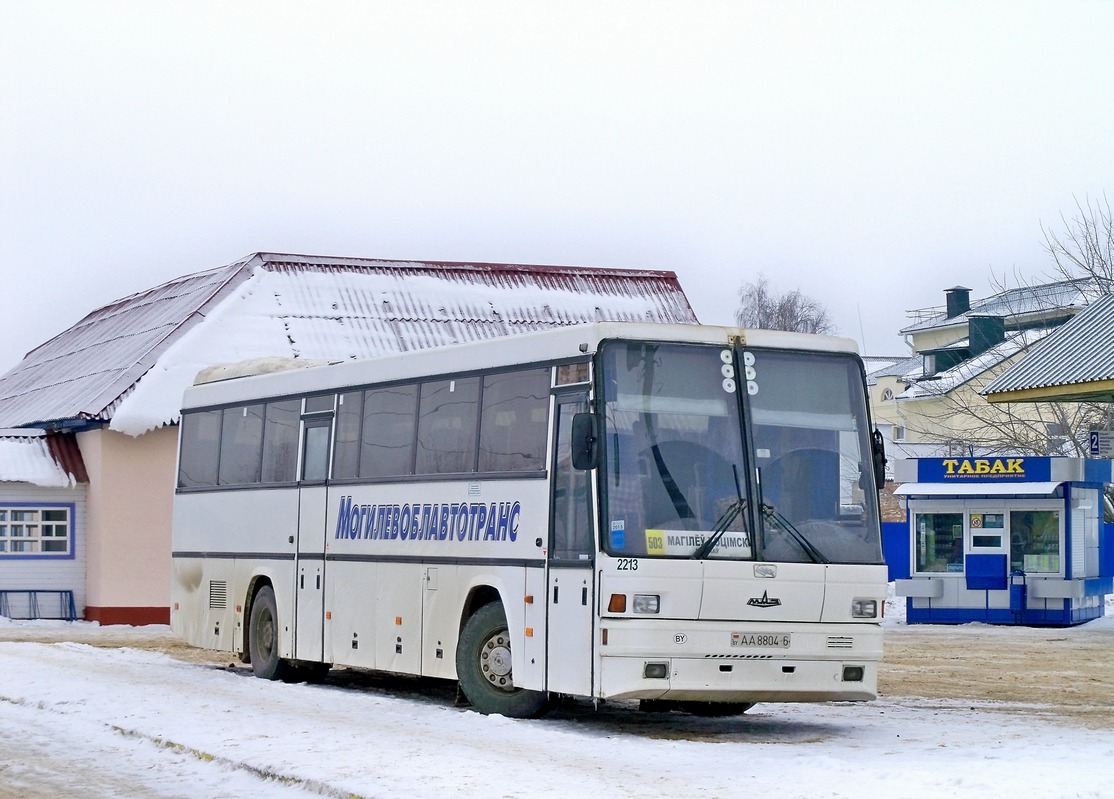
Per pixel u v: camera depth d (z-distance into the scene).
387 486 18.66
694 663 14.55
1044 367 31.45
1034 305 70.44
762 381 15.39
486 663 16.50
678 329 15.25
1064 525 33.44
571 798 10.57
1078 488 33.94
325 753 12.93
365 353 40.59
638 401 14.96
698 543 14.74
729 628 14.66
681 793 10.78
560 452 15.48
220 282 42.56
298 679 21.25
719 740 14.69
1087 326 32.28
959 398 58.78
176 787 11.98
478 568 16.66
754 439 15.20
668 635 14.48
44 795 11.73
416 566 17.88
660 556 14.59
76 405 38.41
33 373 50.41
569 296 45.69
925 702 19.03
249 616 21.97
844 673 15.12
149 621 36.88
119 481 36.94
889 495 56.06
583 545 14.87
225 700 17.64
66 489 37.91
